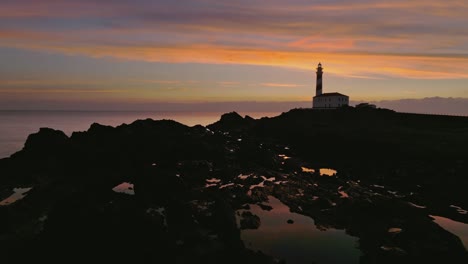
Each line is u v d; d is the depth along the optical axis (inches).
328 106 4515.3
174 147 2181.3
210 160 2105.1
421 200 1429.6
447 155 1985.7
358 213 1236.5
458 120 3127.5
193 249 939.3
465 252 901.8
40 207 1273.4
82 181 1605.6
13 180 1626.5
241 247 972.6
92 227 933.8
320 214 1278.3
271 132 3521.2
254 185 1654.8
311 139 2871.6
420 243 953.5
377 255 952.3
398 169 1899.6
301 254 993.5
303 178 1809.8
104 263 851.4
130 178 1632.6
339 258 968.3
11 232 1072.2
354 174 1921.8
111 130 2422.5
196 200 1343.5
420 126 3147.1
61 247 898.1
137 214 1013.2
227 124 4512.8
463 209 1330.0
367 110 3907.5
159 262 858.8
